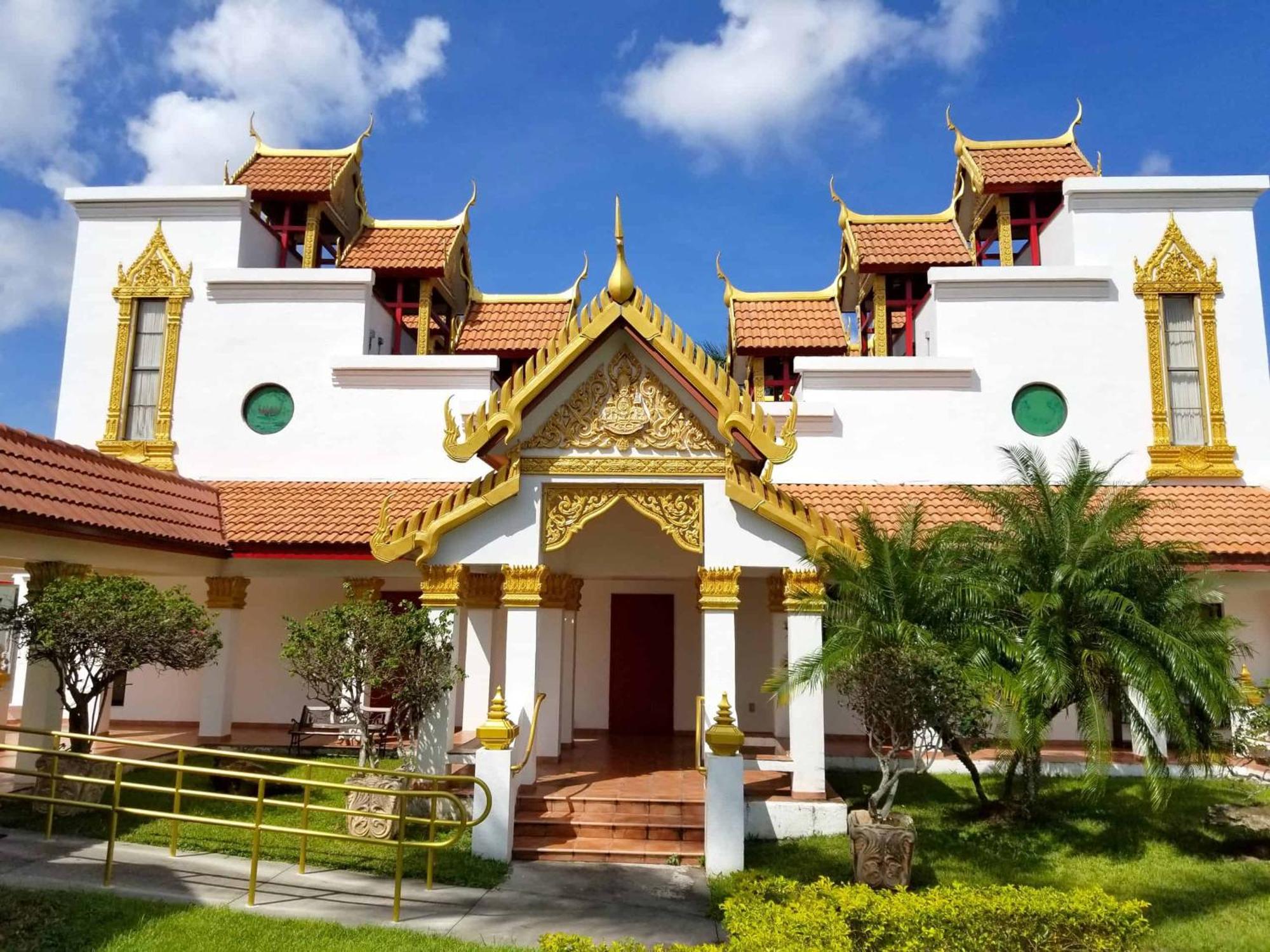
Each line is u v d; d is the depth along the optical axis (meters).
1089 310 16.78
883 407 16.69
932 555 11.24
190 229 18.00
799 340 18.86
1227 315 16.56
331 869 9.27
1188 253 16.78
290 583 17.02
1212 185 16.84
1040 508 11.88
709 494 11.16
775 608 14.05
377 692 16.38
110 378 17.48
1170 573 11.14
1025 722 9.82
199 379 17.52
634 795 11.03
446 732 10.85
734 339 19.58
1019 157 18.38
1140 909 7.09
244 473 17.19
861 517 11.56
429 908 8.26
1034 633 10.35
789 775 11.87
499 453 11.52
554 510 11.24
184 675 17.11
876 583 10.73
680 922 8.11
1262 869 9.71
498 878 9.25
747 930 6.16
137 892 8.22
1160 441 16.19
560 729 13.91
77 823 10.34
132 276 17.83
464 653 13.48
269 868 9.20
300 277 17.72
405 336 21.52
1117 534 11.95
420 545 11.13
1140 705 10.80
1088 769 10.01
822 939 5.97
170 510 14.20
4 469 10.85
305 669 10.36
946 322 16.94
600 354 11.40
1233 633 15.39
